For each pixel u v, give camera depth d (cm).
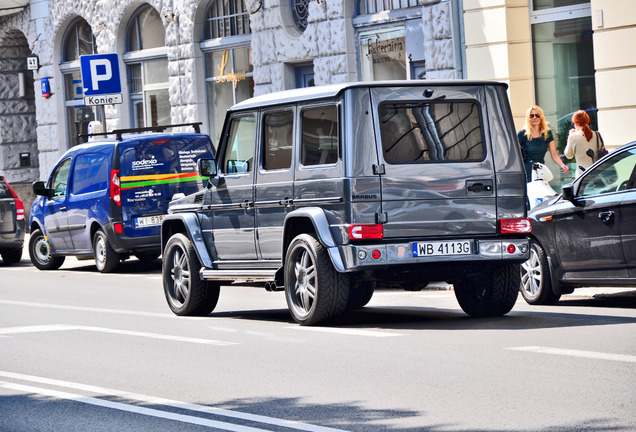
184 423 1623
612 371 1834
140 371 2077
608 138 4178
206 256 2906
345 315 2836
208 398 1800
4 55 8088
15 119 8156
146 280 4138
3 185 5231
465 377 1852
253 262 2786
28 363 2228
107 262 4456
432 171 2502
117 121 6994
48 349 2403
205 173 2859
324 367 2023
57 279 4316
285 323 2689
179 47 6438
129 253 4519
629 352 2000
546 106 4516
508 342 2188
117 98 5097
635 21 4059
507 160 2566
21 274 4675
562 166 3812
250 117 2783
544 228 2819
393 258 2464
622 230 2616
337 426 1559
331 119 2534
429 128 2525
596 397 1647
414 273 2530
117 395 1858
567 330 2316
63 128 7525
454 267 2523
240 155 2816
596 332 2261
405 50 5059
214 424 1606
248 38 6059
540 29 4503
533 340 2197
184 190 4444
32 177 8212
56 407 1783
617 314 2567
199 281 2911
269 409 1692
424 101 2530
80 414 1720
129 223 4388
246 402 1755
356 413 1634
